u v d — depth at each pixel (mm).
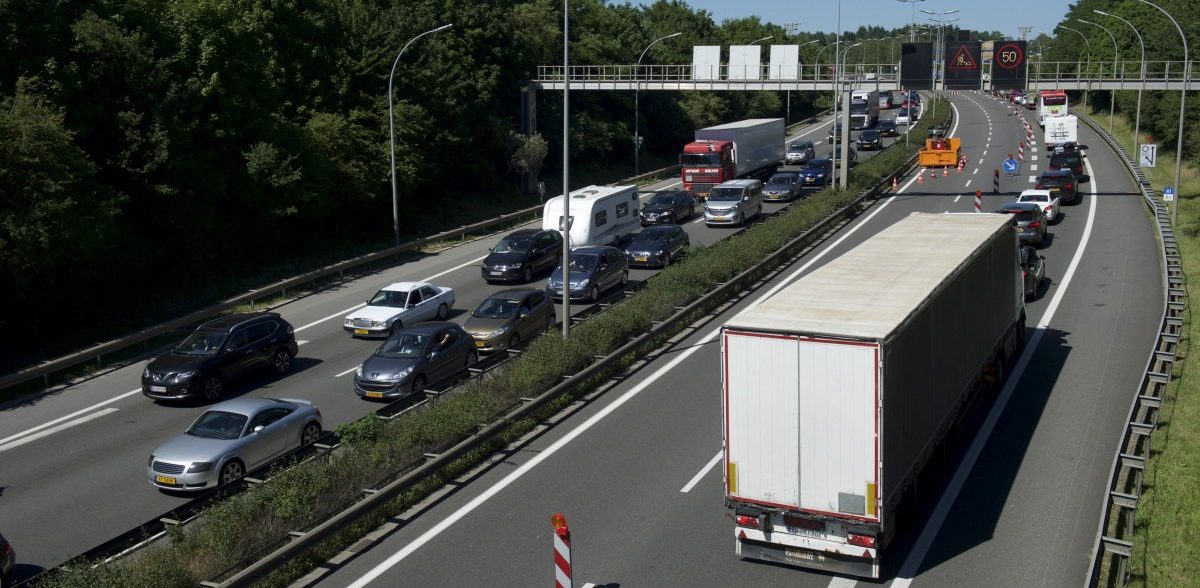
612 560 13312
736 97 96812
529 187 62250
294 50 45281
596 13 82812
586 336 22469
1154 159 45812
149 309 32812
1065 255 34812
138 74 33688
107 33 32562
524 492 15961
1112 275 31359
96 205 29562
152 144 33469
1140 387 17328
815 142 86688
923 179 56250
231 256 37969
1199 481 15539
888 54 166625
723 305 29469
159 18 36250
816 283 15203
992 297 19203
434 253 42625
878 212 45094
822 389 12047
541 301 27906
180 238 35031
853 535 12094
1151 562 13031
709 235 42469
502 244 36969
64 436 20906
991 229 19938
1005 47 48531
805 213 39969
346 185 43094
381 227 47812
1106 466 16266
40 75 30766
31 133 26609
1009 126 85312
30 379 24797
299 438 18797
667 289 27781
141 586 11570
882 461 11836
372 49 49750
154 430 21078
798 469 12328
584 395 21328
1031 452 17000
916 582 12484
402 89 50469
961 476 16016
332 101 46344
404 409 19516
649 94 81625
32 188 26531
